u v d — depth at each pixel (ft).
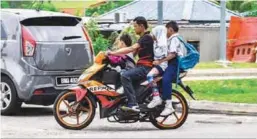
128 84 40.86
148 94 41.47
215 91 63.77
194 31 124.98
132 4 139.23
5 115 49.96
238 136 36.88
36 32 48.78
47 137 37.47
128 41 43.01
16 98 48.78
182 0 134.92
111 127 43.29
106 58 41.45
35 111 52.90
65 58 49.01
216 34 126.00
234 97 58.34
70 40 49.52
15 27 49.16
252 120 47.21
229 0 167.12
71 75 49.14
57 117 41.45
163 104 41.55
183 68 41.47
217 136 36.91
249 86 68.54
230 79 76.48
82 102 41.50
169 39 41.57
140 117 41.50
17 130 41.37
